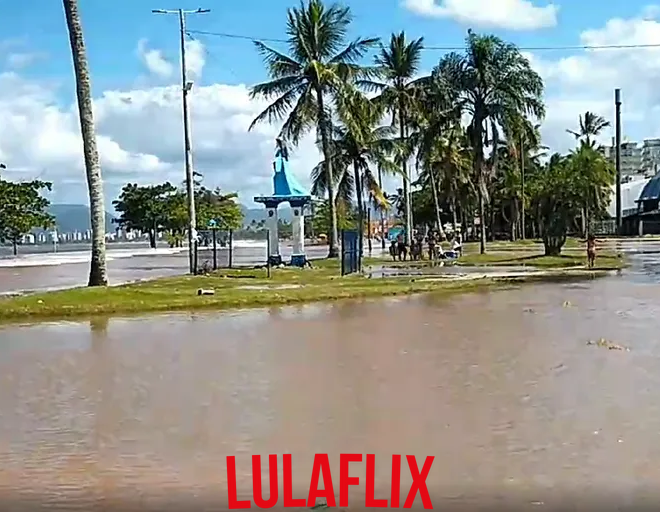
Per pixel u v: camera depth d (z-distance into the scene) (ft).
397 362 43.09
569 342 48.98
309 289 86.48
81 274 132.16
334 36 137.90
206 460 26.03
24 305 70.59
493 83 154.51
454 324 59.16
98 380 39.93
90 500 22.66
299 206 127.03
